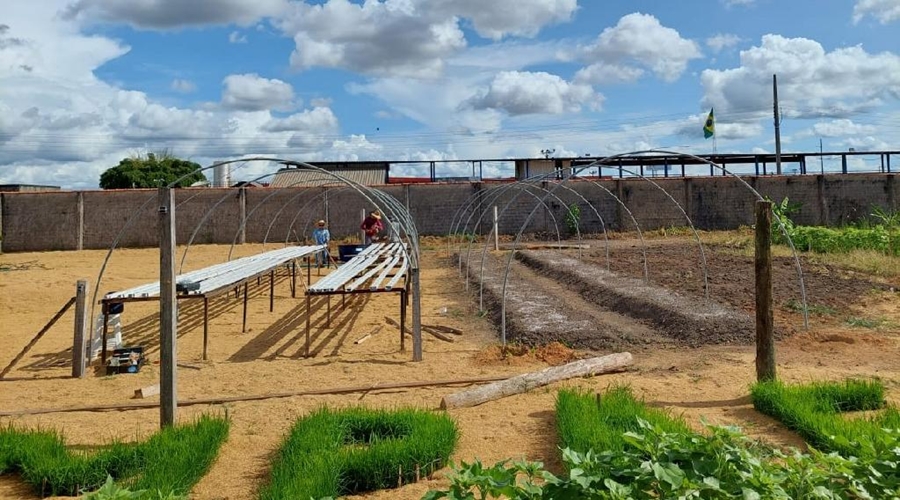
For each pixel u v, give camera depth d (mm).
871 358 7266
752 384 5730
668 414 5000
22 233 23703
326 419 4938
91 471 4188
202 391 6445
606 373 6727
